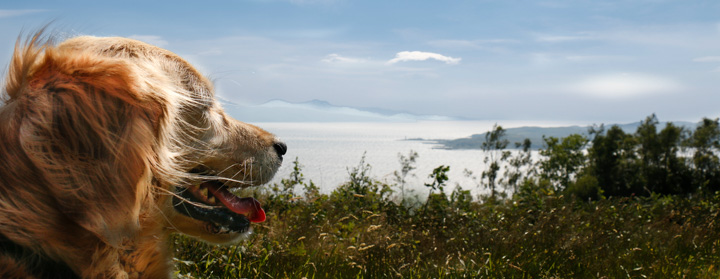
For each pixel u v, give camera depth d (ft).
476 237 20.93
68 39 7.11
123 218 4.29
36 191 4.25
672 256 21.66
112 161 4.23
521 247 19.90
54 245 4.53
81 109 4.22
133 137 4.29
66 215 4.41
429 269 17.35
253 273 15.43
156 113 4.52
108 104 4.28
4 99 4.83
